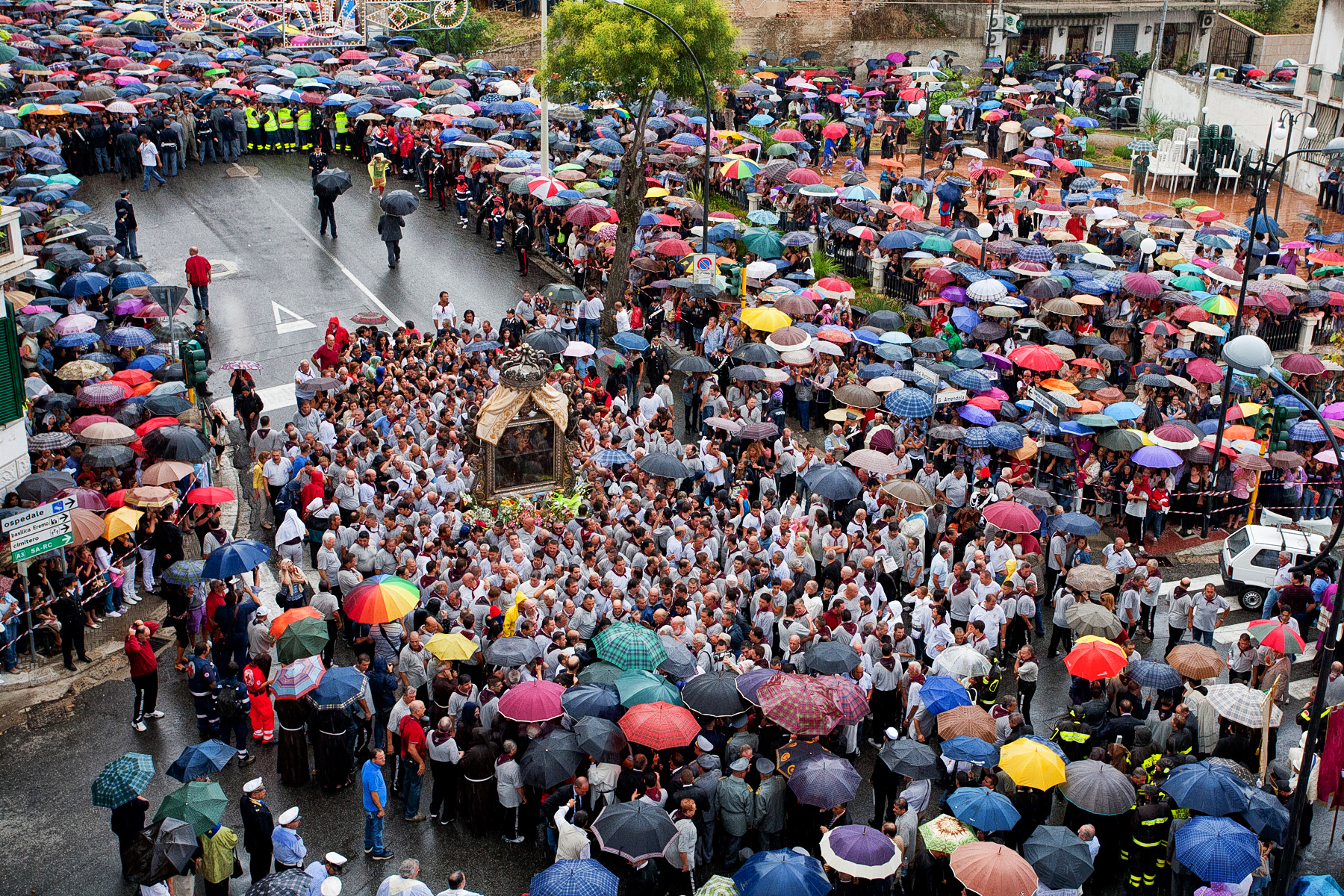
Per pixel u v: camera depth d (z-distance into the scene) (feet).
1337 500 83.46
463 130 135.44
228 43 189.78
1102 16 215.10
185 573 59.62
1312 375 94.27
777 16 203.00
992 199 132.87
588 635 59.26
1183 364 97.50
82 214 110.32
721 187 137.69
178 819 42.47
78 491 64.34
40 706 58.23
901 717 57.00
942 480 75.05
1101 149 179.32
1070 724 53.42
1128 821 48.80
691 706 50.21
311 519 69.31
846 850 42.80
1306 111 159.02
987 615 60.49
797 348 89.25
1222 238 116.78
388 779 54.34
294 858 43.93
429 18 196.03
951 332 97.04
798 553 64.64
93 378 81.87
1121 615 66.03
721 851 49.67
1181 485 82.07
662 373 93.71
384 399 79.56
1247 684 62.64
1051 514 77.10
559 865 41.14
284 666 53.06
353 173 142.61
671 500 71.56
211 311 104.58
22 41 159.43
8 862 48.03
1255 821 46.80
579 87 112.98
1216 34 219.20
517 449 74.79
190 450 69.10
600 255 111.24
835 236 119.65
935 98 172.76
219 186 134.62
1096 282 103.14
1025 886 40.88
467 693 52.34
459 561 60.70
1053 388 85.92
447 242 123.34
